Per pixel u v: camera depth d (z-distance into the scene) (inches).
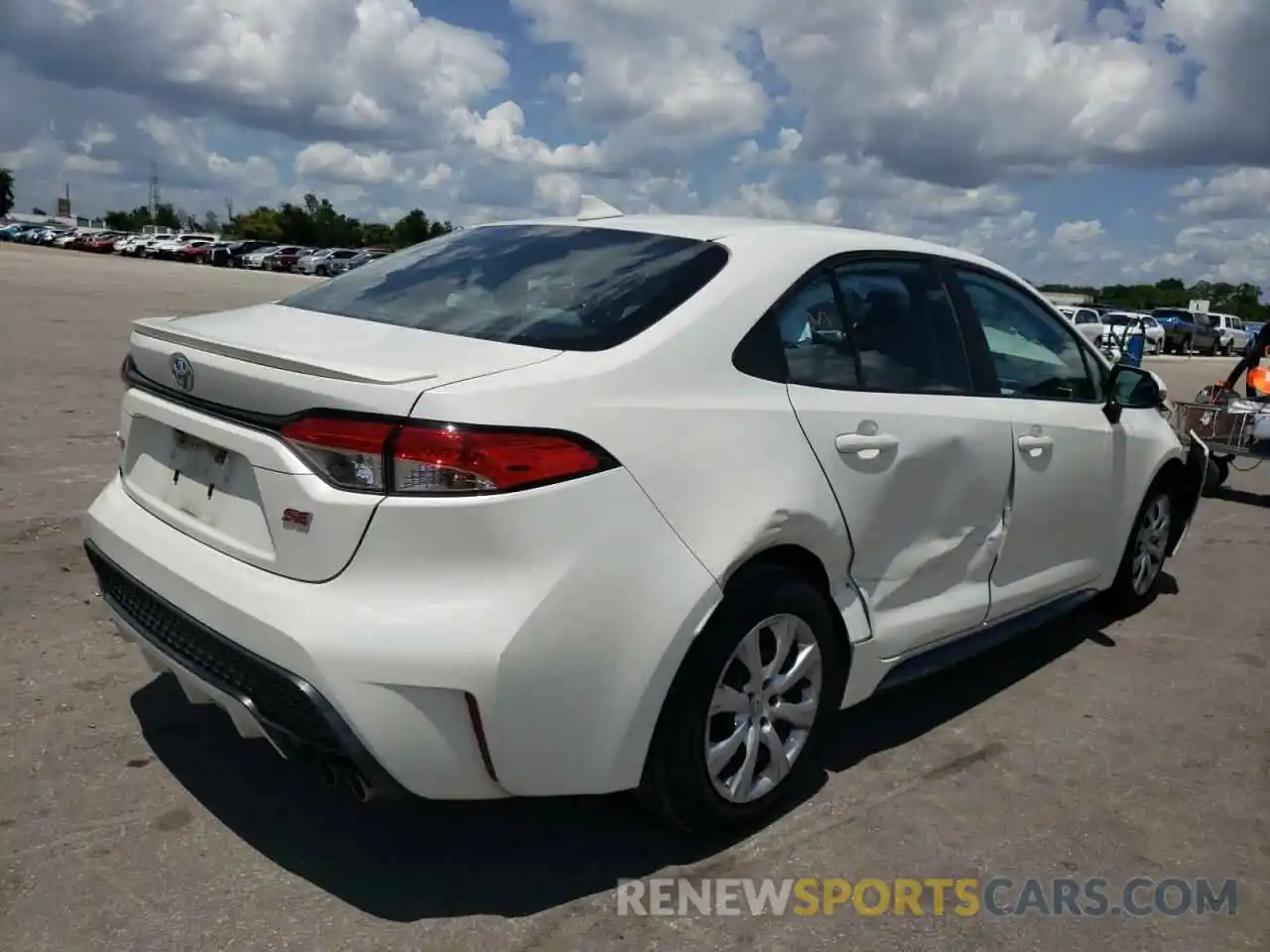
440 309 127.9
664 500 109.5
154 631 117.7
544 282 129.9
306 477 102.0
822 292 136.1
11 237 2751.0
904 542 141.6
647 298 121.9
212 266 2415.1
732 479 115.8
